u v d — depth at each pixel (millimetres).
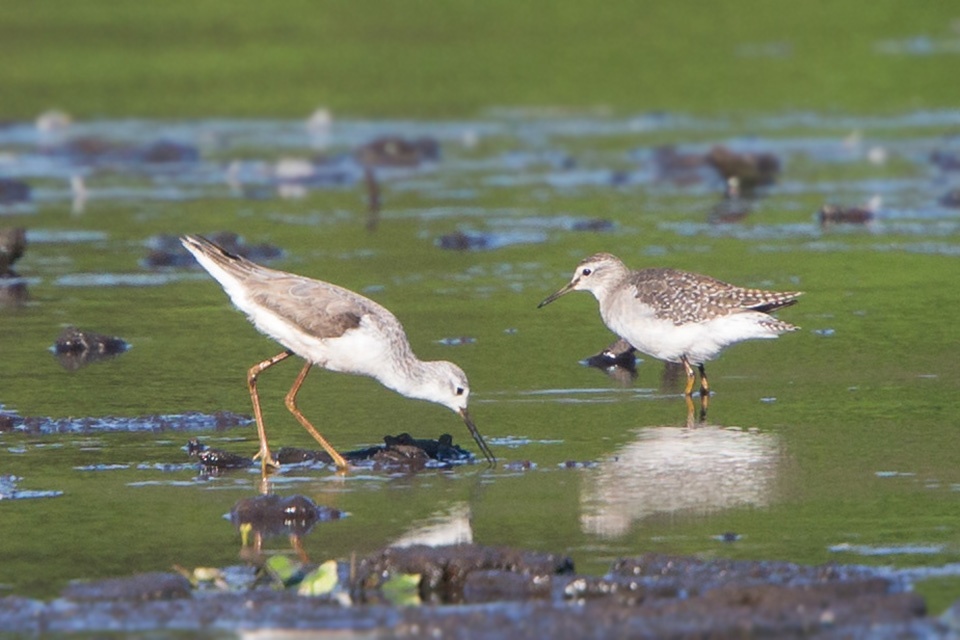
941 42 42719
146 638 9320
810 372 16047
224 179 29641
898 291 19734
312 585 10047
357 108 37031
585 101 37875
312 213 26094
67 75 39594
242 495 12273
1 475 12734
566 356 17000
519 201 27125
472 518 11547
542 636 9133
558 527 11289
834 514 11430
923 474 12398
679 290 15734
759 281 20297
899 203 26188
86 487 12445
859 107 36625
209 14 45469
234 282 13977
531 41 43156
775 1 46594
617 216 25578
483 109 37156
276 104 37375
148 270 21812
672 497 11953
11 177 29891
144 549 10961
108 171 30719
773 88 38750
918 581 10031
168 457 13359
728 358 16828
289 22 44812
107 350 17172
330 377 16172
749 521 11312
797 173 29375
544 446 13578
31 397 15234
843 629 9180
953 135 32719
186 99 37688
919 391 15086
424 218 25547
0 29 43688
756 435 13734
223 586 10250
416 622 9406
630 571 10227
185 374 16172
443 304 19453
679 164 29984
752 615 9320
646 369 16594
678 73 40188
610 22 44938
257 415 13484
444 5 46406
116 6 46125
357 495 12258
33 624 9547
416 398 14219
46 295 20203
